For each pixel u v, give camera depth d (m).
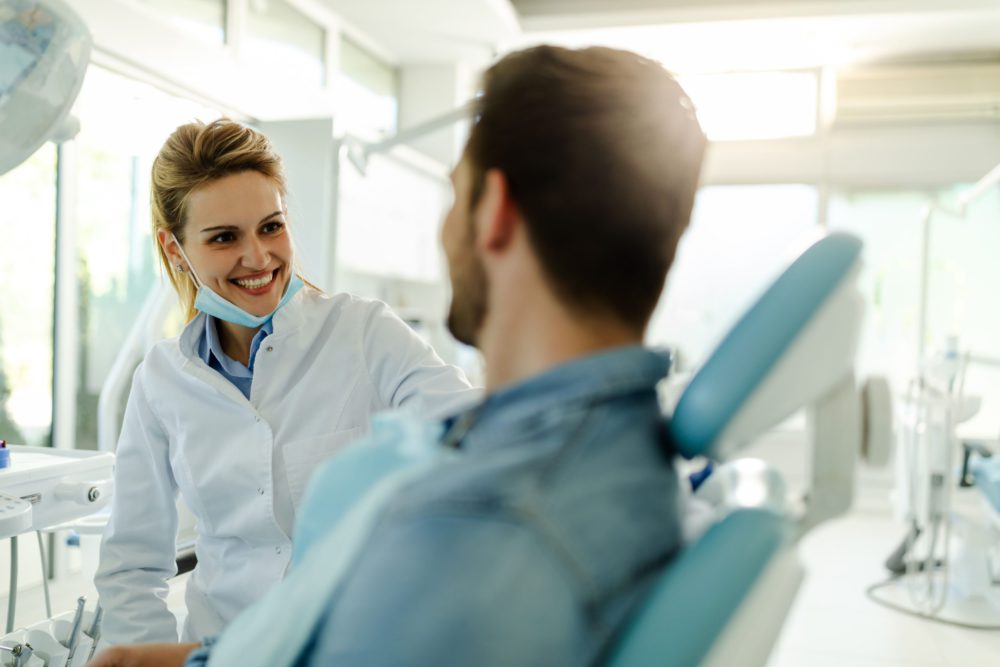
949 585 3.33
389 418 0.54
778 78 5.14
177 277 1.30
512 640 0.34
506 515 0.37
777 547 0.42
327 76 4.21
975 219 4.85
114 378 2.55
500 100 0.46
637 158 0.45
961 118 4.88
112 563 1.23
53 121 1.06
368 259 4.15
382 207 4.29
